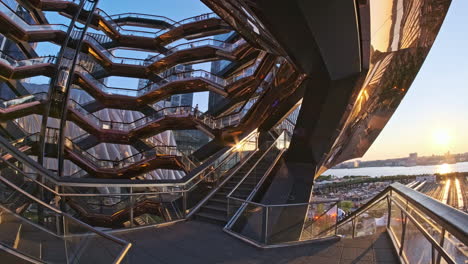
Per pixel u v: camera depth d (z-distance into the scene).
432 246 2.90
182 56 27.42
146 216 7.23
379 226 6.19
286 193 9.76
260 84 22.67
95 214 6.63
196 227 7.15
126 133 24.30
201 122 23.81
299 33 5.62
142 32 29.11
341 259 4.79
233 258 4.94
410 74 10.82
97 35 29.28
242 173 11.80
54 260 3.59
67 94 20.19
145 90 25.80
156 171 41.03
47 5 25.05
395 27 6.89
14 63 19.72
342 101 8.03
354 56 6.35
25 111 19.70
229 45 26.45
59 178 6.00
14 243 3.17
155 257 4.95
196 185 8.95
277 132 19.70
